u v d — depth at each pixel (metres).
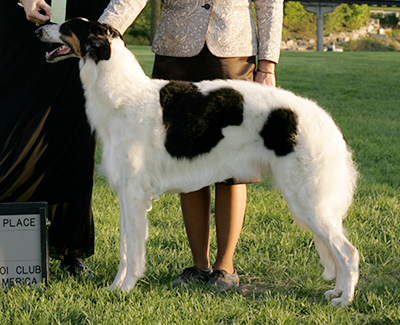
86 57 3.67
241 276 4.29
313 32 50.66
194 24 3.85
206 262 4.22
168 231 5.16
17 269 3.92
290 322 3.42
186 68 3.95
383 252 4.64
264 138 3.64
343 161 3.66
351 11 51.47
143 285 4.00
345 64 22.69
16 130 4.04
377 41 49.09
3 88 4.06
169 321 3.42
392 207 5.77
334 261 3.81
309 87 15.76
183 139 3.69
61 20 3.88
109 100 3.68
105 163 3.82
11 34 4.01
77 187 4.23
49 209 4.25
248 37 3.93
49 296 3.79
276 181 3.71
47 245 3.94
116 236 4.98
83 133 4.16
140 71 3.78
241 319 3.49
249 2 3.95
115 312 3.49
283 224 5.25
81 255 4.32
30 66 4.05
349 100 13.79
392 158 8.04
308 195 3.61
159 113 3.68
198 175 3.77
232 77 3.90
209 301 3.67
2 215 3.87
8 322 3.40
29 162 4.09
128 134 3.68
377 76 18.62
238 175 3.77
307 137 3.59
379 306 3.65
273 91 3.71
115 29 3.73
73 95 4.09
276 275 4.29
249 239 4.93
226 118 3.65
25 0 3.81
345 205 3.72
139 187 3.74
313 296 3.95
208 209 4.18
